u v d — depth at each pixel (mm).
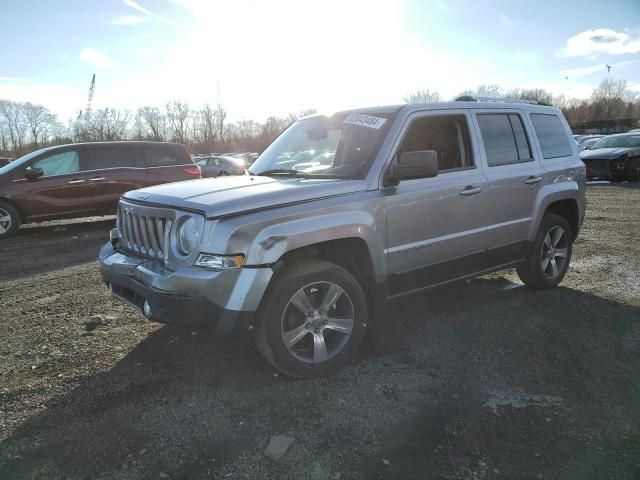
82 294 5406
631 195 12516
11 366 3627
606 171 15875
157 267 3219
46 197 9539
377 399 3121
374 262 3576
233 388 3262
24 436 2764
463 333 4129
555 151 5203
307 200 3289
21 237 9461
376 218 3557
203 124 67688
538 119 5125
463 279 4336
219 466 2508
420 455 2588
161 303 3029
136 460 2555
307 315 3311
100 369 3559
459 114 4305
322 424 2855
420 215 3830
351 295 3449
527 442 2691
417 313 4605
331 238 3299
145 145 10664
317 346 3355
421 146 4090
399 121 3871
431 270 4012
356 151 3840
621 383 3305
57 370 3553
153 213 3330
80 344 4000
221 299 2945
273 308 3143
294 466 2504
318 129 4344
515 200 4602
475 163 4305
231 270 2945
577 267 6113
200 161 26203
